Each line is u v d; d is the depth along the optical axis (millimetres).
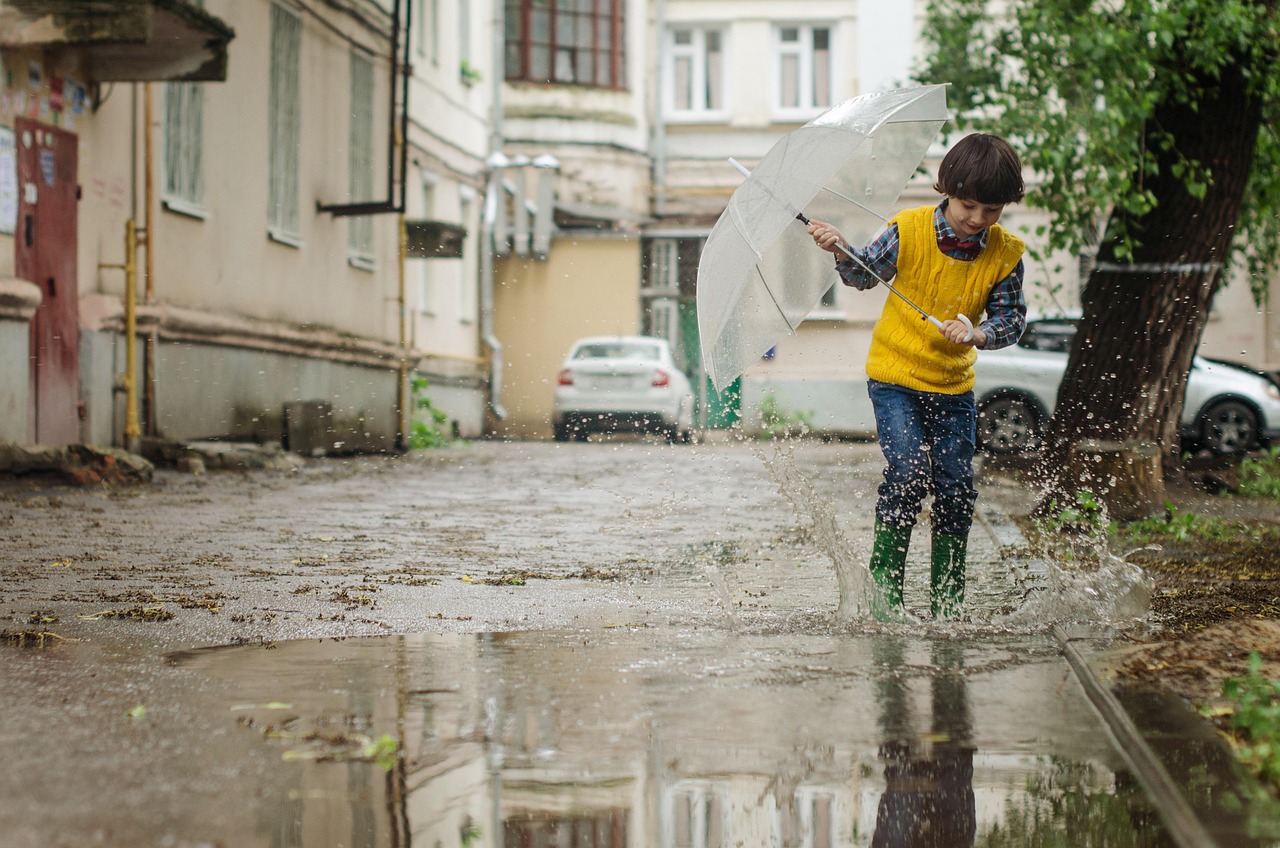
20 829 2512
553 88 30266
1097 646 4309
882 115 4914
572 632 4789
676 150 32094
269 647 4465
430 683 3871
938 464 5203
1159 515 8914
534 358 30422
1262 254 13148
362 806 2705
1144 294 10203
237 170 16938
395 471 15633
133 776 2877
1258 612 5074
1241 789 2746
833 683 3877
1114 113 9734
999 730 3322
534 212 29969
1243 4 9773
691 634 4738
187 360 15445
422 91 25047
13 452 11625
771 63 32062
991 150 4812
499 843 2504
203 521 9219
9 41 12203
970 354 5160
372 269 22016
